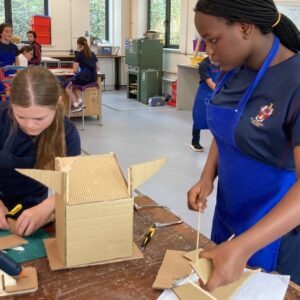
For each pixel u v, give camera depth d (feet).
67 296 2.81
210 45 2.94
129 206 3.14
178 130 17.63
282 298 2.81
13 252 3.37
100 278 3.02
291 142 3.16
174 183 11.30
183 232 3.76
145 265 3.20
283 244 3.73
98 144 15.11
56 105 3.78
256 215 3.76
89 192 3.13
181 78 22.53
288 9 17.65
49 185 3.01
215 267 2.34
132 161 13.25
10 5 26.18
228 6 2.72
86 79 18.29
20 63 20.76
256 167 3.61
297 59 3.24
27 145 4.22
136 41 24.76
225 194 3.96
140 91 25.26
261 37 3.10
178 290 2.85
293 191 2.53
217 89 3.86
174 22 26.03
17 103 3.54
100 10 29.50
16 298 2.78
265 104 3.31
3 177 4.46
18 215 3.99
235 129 3.51
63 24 27.30
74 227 3.03
